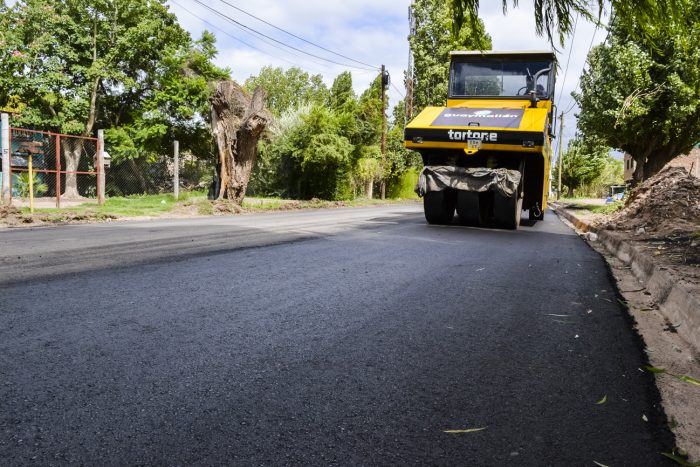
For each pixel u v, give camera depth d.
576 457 1.80
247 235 8.52
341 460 1.74
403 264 5.88
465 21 3.25
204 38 31.52
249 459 1.73
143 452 1.77
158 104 29.80
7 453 1.74
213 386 2.33
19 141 14.35
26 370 2.47
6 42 25.61
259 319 3.46
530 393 2.36
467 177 10.43
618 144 21.22
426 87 37.44
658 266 5.02
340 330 3.26
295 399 2.22
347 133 28.05
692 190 10.39
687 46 3.30
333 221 12.38
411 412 2.12
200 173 32.69
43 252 6.29
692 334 3.26
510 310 3.92
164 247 6.86
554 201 41.81
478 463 1.75
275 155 25.72
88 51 28.23
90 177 28.33
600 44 19.94
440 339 3.13
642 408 2.23
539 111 10.62
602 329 3.51
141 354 2.72
